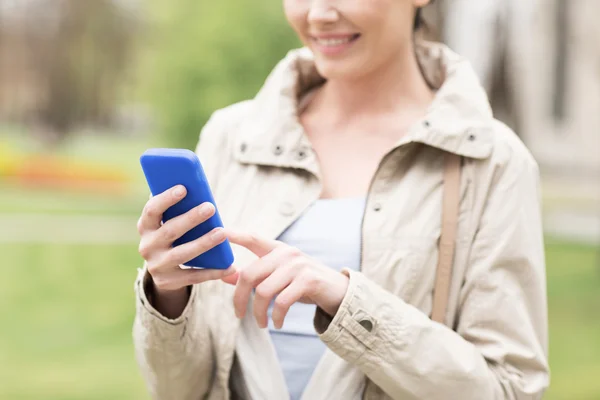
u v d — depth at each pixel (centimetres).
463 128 188
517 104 1756
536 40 1747
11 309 1016
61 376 747
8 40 2981
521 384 181
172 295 179
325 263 187
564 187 1853
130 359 809
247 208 197
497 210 186
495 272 184
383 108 202
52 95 2811
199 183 158
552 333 877
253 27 1412
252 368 189
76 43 2745
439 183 189
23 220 1762
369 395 182
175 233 160
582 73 1800
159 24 1538
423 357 171
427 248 184
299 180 196
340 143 202
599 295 1046
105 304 1052
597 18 1769
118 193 2327
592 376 729
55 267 1280
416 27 211
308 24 191
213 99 1416
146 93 1642
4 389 707
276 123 200
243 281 170
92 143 3008
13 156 2572
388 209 187
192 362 188
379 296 171
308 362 188
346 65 189
